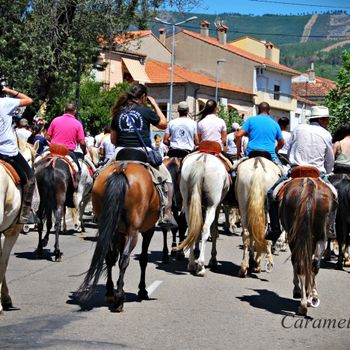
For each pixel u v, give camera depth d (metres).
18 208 9.24
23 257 14.20
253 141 12.89
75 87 31.72
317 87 102.19
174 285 11.52
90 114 42.25
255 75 72.31
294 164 10.21
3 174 8.73
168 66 66.19
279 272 13.34
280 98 77.81
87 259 14.08
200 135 13.57
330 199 9.38
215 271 13.15
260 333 8.48
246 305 10.10
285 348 7.83
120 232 9.52
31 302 9.94
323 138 10.11
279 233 10.50
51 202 13.61
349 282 12.55
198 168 12.22
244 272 12.51
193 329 8.55
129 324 8.71
